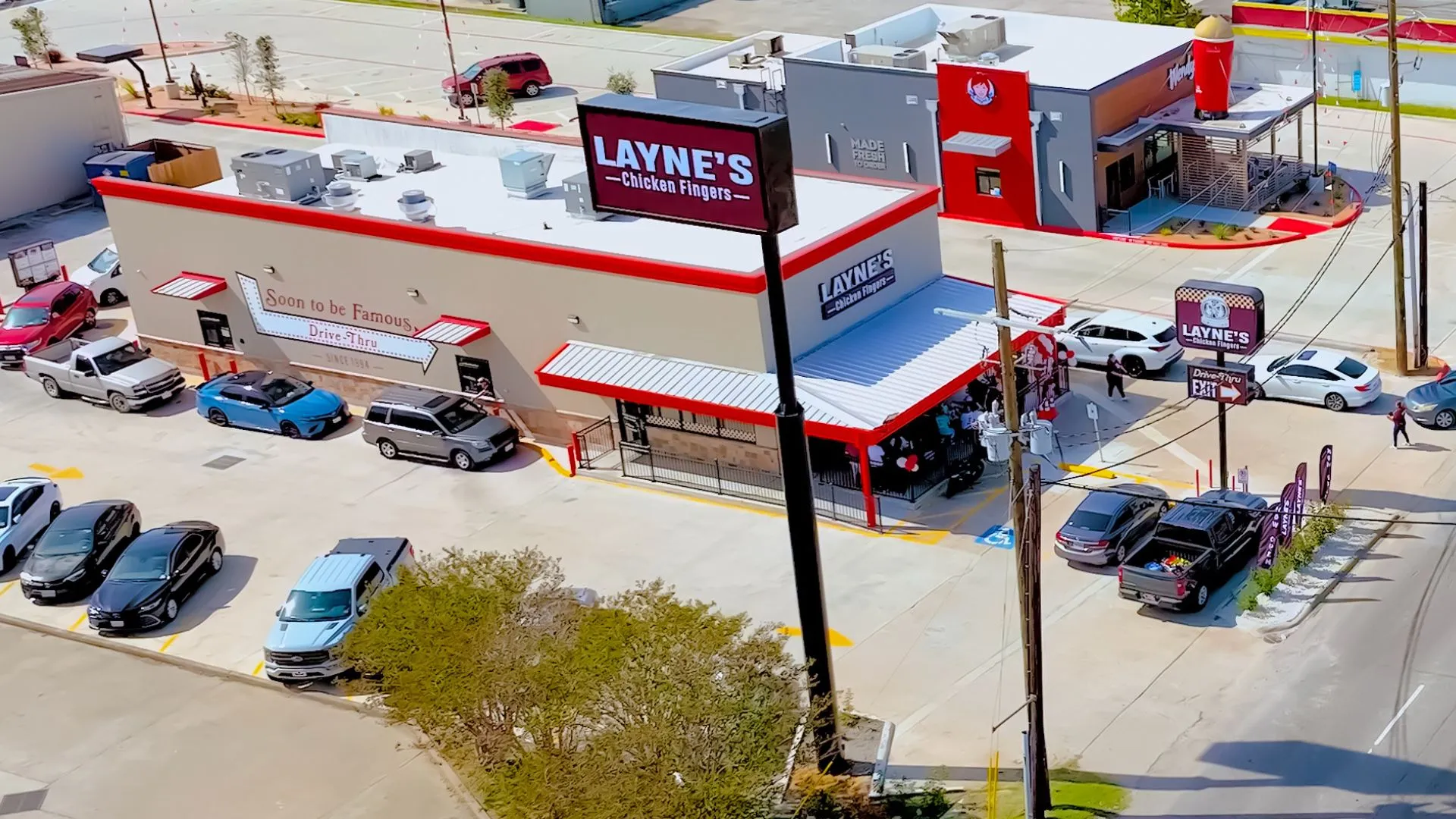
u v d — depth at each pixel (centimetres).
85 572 4119
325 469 4712
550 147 5484
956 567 3816
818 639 3048
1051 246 5850
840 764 3116
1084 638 3484
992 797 2992
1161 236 5788
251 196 5128
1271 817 2875
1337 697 3191
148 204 5316
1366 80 6856
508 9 9862
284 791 3284
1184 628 3481
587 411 4619
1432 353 4662
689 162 3020
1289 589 3572
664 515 4234
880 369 4225
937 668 3434
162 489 4681
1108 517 3738
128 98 8688
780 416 2927
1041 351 4428
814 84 6450
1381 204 5844
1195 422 4422
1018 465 2761
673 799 2597
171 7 10712
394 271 4838
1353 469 4062
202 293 5181
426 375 4916
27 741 3562
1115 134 5875
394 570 3859
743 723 2691
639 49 8712
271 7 10494
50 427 5184
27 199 7312
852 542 3984
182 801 3281
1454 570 3575
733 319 4219
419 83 8519
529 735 3073
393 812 3172
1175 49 6125
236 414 5019
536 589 3453
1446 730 3053
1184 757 3072
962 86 6016
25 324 5697
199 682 3725
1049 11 8669
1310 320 4966
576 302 4500
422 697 2925
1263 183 5978
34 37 9438
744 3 9506
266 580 4128
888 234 4547
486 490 4488
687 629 2764
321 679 3644
